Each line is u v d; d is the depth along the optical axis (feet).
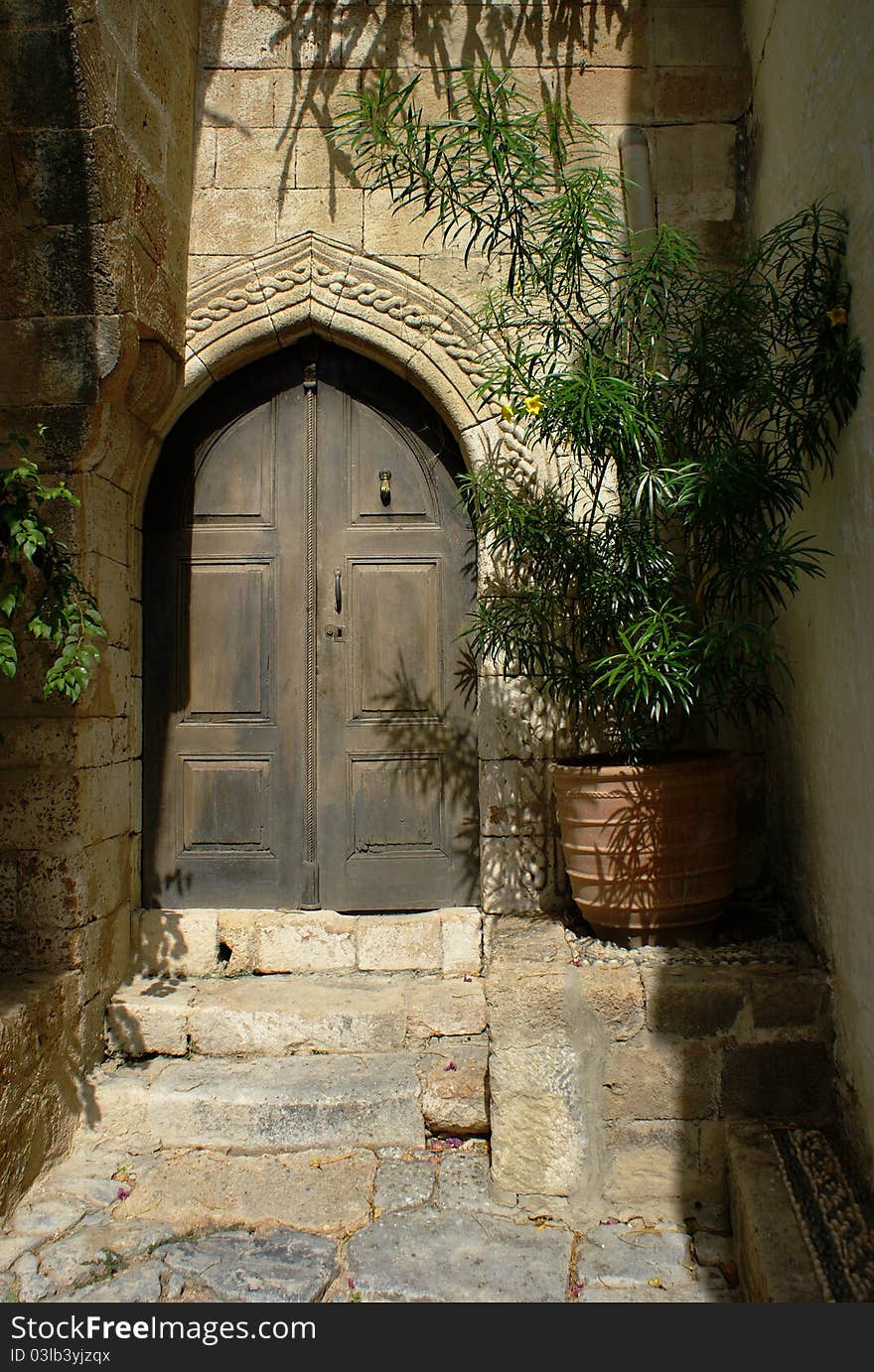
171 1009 11.20
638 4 12.89
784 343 9.50
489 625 10.95
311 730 12.75
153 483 12.93
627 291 10.57
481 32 12.82
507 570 12.05
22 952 10.57
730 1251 8.59
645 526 9.91
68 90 9.89
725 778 10.17
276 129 12.73
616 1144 9.39
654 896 10.08
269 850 12.75
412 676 12.83
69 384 10.69
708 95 12.79
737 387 9.35
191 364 12.44
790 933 10.62
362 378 13.04
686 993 9.55
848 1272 7.22
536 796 12.10
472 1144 10.30
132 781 12.36
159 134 11.58
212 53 12.83
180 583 12.91
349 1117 10.20
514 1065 9.48
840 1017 9.27
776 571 9.10
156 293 11.48
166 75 11.77
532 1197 9.28
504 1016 9.58
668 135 12.75
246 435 13.01
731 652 8.90
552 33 12.82
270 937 12.26
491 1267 8.30
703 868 10.09
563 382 9.56
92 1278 8.14
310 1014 11.10
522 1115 9.41
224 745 12.80
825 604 9.66
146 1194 9.39
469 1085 10.42
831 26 9.45
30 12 9.68
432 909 12.67
